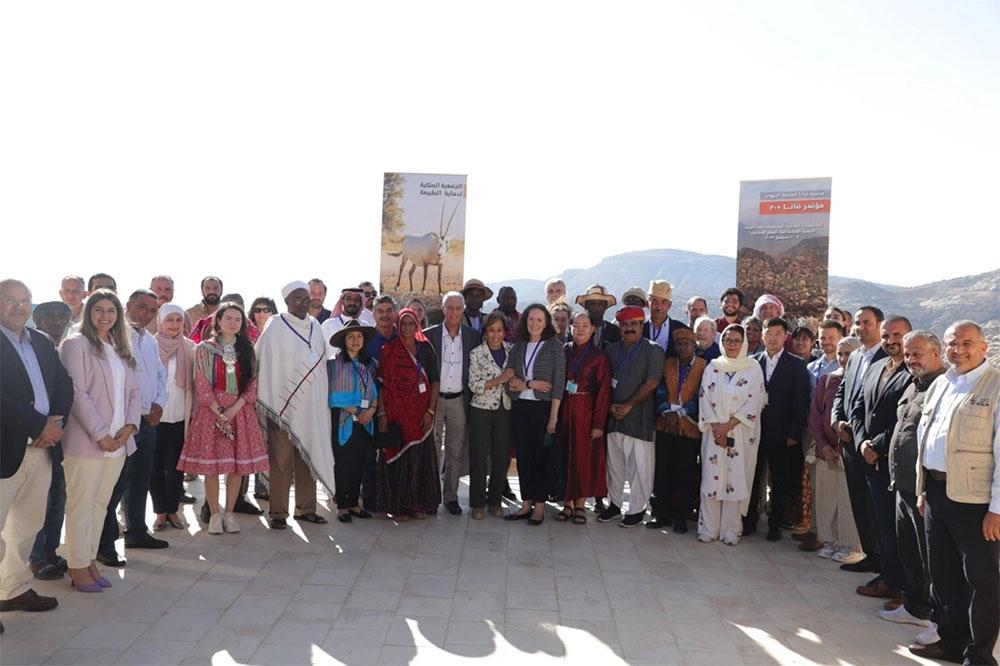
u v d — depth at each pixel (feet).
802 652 14.66
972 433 13.71
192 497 23.88
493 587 17.43
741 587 18.17
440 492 23.11
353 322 22.44
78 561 15.96
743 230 32.78
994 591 13.75
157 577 17.15
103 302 15.92
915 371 15.40
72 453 15.51
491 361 22.76
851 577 19.17
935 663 14.34
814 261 31.65
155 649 13.58
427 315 28.96
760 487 22.88
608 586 17.85
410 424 21.97
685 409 22.39
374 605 16.08
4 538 14.79
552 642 14.65
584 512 23.32
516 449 22.95
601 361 22.75
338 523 22.06
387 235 33.96
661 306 24.18
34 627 14.26
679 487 22.56
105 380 15.87
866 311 19.15
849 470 19.29
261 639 14.21
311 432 21.16
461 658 13.78
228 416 19.84
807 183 31.65
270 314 25.39
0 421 13.62
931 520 14.57
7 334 14.08
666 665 13.84
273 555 19.02
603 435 22.91
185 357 20.80
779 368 22.04
